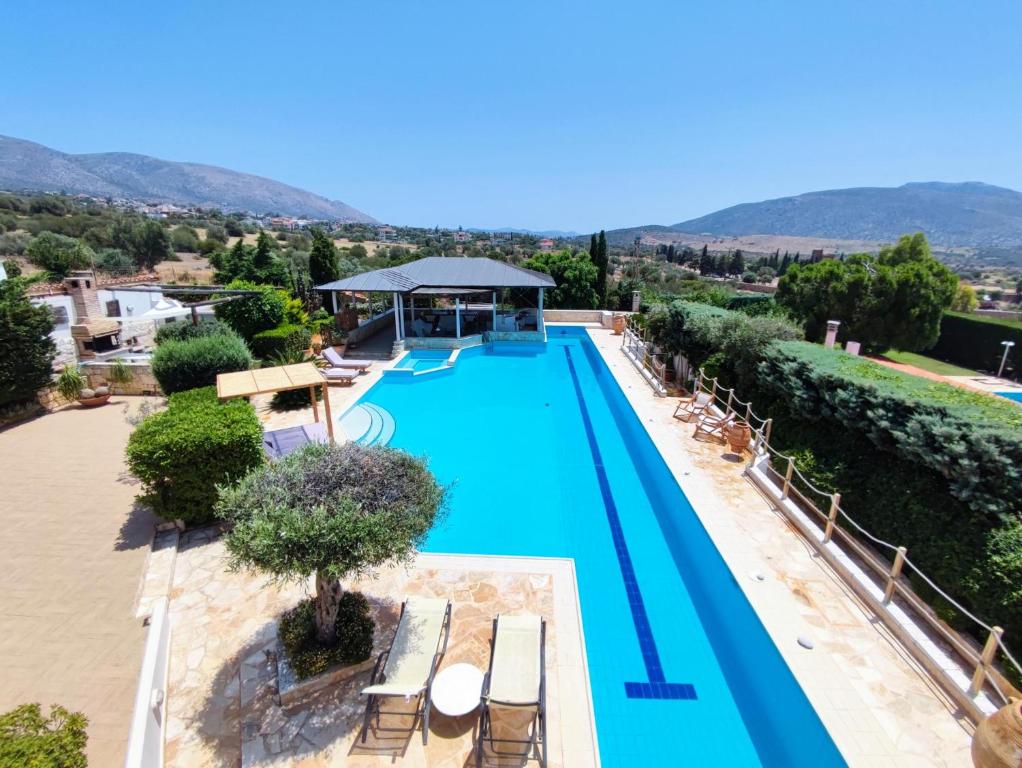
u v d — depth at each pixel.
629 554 8.93
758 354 12.70
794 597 6.92
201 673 5.85
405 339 24.97
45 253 38.97
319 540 4.84
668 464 11.14
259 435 8.81
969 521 6.37
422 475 5.92
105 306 25.27
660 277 57.72
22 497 9.60
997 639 5.10
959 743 4.93
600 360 22.70
